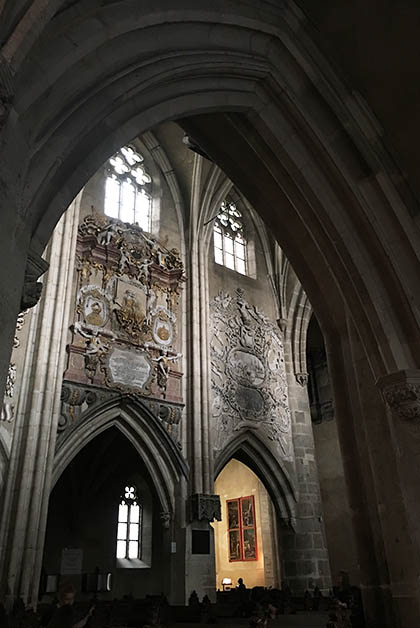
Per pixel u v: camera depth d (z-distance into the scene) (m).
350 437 9.44
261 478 20.09
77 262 16.92
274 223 10.81
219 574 25.66
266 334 22.28
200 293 19.66
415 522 7.28
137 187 20.58
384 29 7.88
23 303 5.18
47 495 13.29
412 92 8.20
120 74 6.26
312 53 8.25
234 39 7.65
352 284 8.90
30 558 12.34
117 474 23.05
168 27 6.59
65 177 5.84
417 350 8.12
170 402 17.39
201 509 16.12
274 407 20.92
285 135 8.97
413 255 8.44
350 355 9.79
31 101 4.74
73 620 5.03
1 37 3.96
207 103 7.95
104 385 15.84
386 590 8.06
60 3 4.35
